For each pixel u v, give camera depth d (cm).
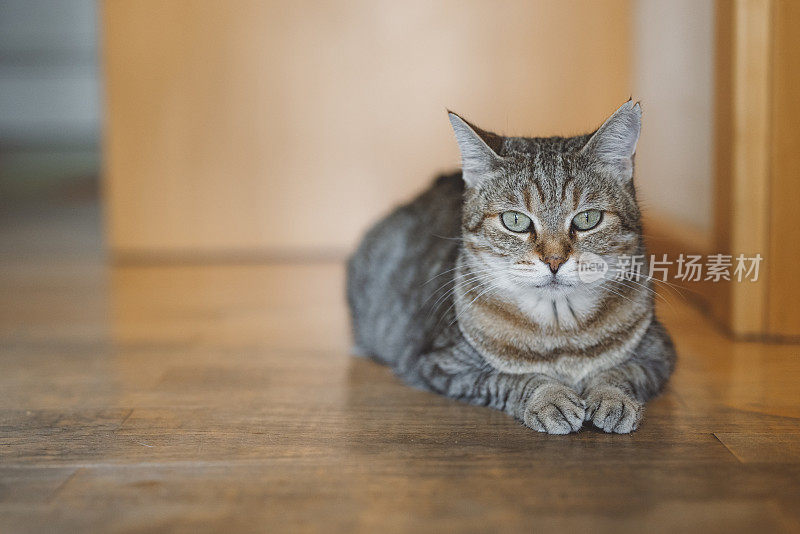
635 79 158
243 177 162
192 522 87
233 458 95
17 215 237
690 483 90
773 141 115
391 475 92
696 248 130
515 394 101
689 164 134
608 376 102
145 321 132
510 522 86
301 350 121
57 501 90
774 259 117
